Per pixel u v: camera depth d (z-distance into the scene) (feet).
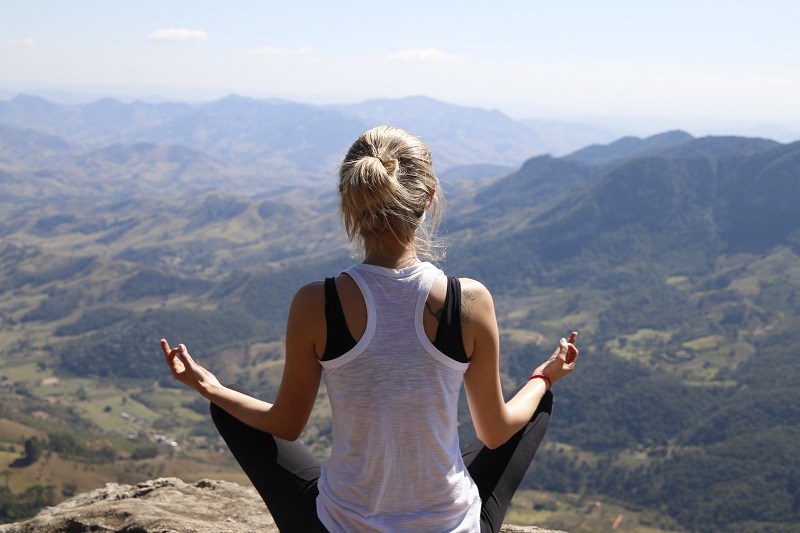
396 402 8.84
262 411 10.07
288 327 9.23
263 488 10.55
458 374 9.21
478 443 11.38
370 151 9.44
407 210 9.05
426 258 9.60
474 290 9.26
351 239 9.59
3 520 334.44
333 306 8.99
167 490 18.16
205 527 14.82
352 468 9.12
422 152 9.55
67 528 15.26
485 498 10.40
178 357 10.74
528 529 17.65
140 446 525.34
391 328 8.93
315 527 9.62
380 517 9.05
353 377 8.91
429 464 9.04
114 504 16.14
